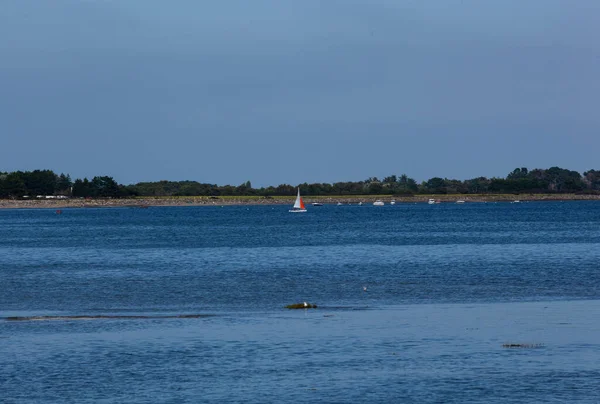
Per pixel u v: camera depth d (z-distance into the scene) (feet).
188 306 532.32
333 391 306.76
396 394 302.66
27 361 353.51
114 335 410.93
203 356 361.51
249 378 324.60
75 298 581.12
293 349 374.22
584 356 354.95
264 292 605.31
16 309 527.40
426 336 402.31
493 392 303.89
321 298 567.59
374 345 381.19
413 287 627.05
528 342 385.09
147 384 317.01
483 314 474.08
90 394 304.71
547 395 299.99
